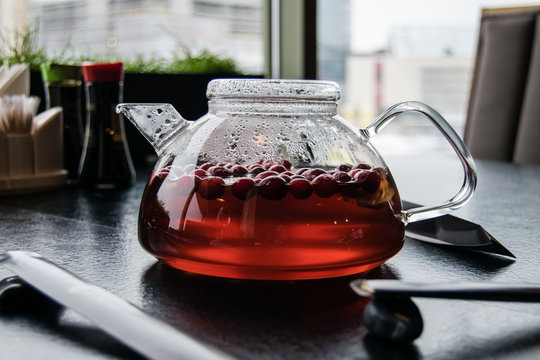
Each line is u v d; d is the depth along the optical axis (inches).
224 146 13.4
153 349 8.0
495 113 44.7
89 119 26.7
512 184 27.2
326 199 11.8
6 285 10.7
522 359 8.7
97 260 14.1
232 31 58.9
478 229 14.6
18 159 24.7
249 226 11.6
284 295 11.5
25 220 19.2
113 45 54.2
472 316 10.5
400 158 38.0
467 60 72.4
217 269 12.1
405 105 13.8
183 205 12.2
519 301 9.6
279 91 13.4
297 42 57.7
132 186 27.4
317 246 11.7
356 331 9.8
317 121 14.1
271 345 9.2
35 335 9.6
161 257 12.8
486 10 46.1
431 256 14.7
